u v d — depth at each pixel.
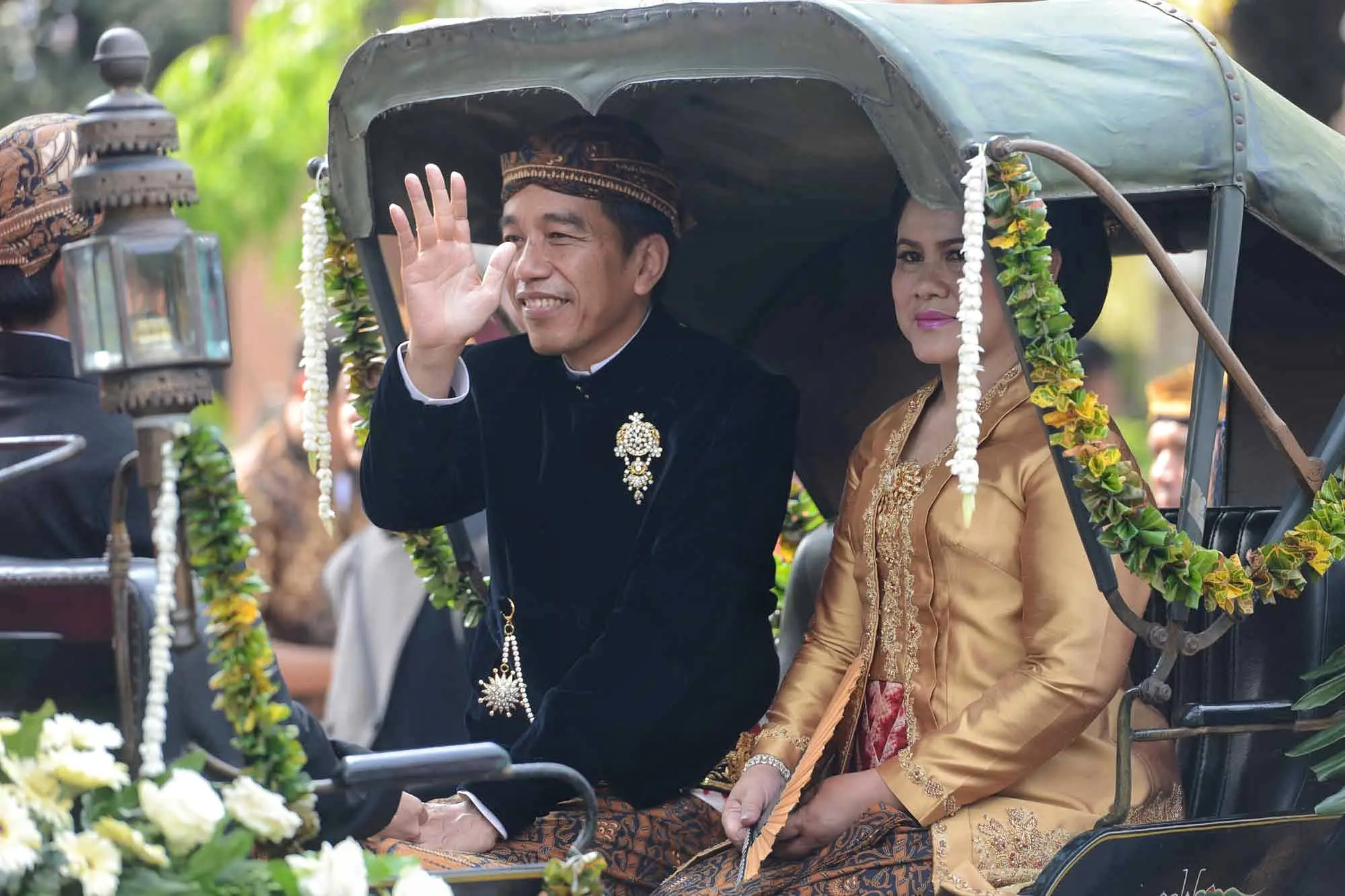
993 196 7.84
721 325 12.19
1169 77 8.82
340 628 14.50
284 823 6.89
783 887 9.11
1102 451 8.06
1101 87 8.62
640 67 9.00
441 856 8.97
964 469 7.32
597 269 9.95
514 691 10.19
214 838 6.75
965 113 8.08
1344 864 9.31
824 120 10.18
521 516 10.27
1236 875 9.00
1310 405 11.00
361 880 6.79
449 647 14.09
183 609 7.16
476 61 9.48
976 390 7.42
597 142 9.91
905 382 11.98
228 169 25.47
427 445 9.80
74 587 7.74
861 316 12.03
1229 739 9.95
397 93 9.80
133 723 7.17
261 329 35.34
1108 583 8.36
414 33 9.64
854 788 9.17
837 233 11.77
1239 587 8.38
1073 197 8.41
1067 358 8.00
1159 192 8.66
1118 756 8.65
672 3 8.84
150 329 6.91
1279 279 10.89
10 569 7.80
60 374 8.89
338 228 10.59
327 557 16.52
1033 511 9.14
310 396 9.27
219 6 39.34
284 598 16.55
